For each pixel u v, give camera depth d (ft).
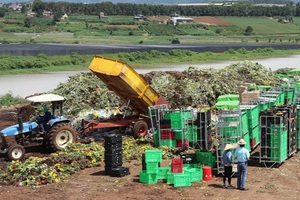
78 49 254.88
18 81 157.28
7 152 61.87
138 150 66.03
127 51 264.31
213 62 231.30
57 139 65.57
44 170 55.77
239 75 107.55
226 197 49.01
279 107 63.57
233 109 59.98
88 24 591.37
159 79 94.48
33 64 197.16
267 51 293.64
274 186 52.34
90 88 89.45
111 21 637.30
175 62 227.20
